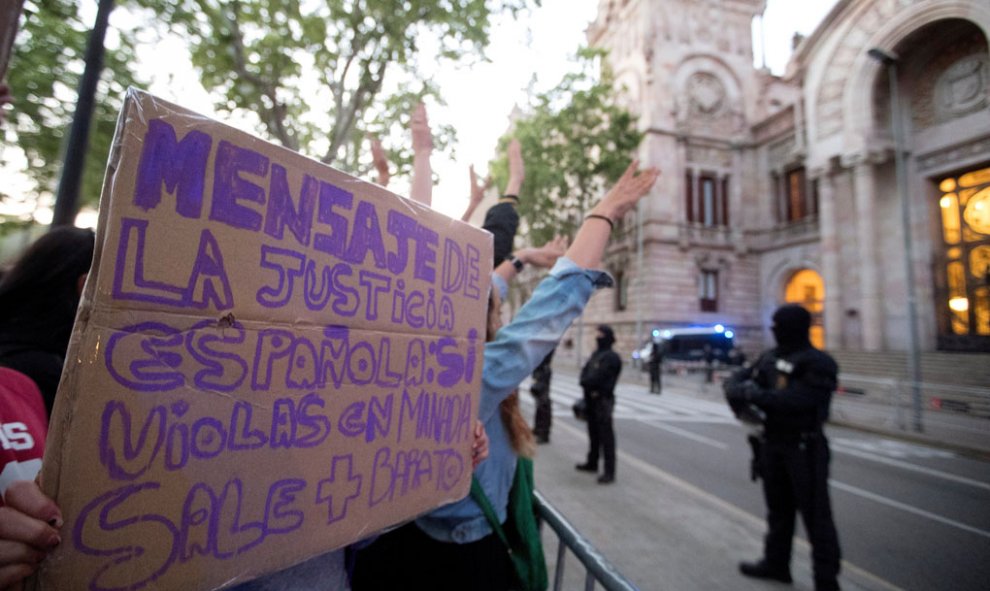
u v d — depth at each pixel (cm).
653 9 2788
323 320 88
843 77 2047
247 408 76
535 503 180
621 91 2830
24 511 58
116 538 64
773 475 360
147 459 66
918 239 1839
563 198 2464
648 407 1402
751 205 2791
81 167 335
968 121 1691
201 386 71
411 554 140
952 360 1570
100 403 62
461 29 639
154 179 66
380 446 99
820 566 326
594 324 3155
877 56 1327
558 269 146
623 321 2852
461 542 137
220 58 571
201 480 71
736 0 2933
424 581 138
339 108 626
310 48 596
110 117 713
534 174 2353
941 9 1664
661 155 2716
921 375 1600
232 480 75
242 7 552
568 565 373
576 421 1084
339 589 113
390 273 101
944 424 1012
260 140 79
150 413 66
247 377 76
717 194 2802
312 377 86
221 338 73
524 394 1528
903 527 501
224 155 74
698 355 2380
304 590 104
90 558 62
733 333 2489
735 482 638
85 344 61
